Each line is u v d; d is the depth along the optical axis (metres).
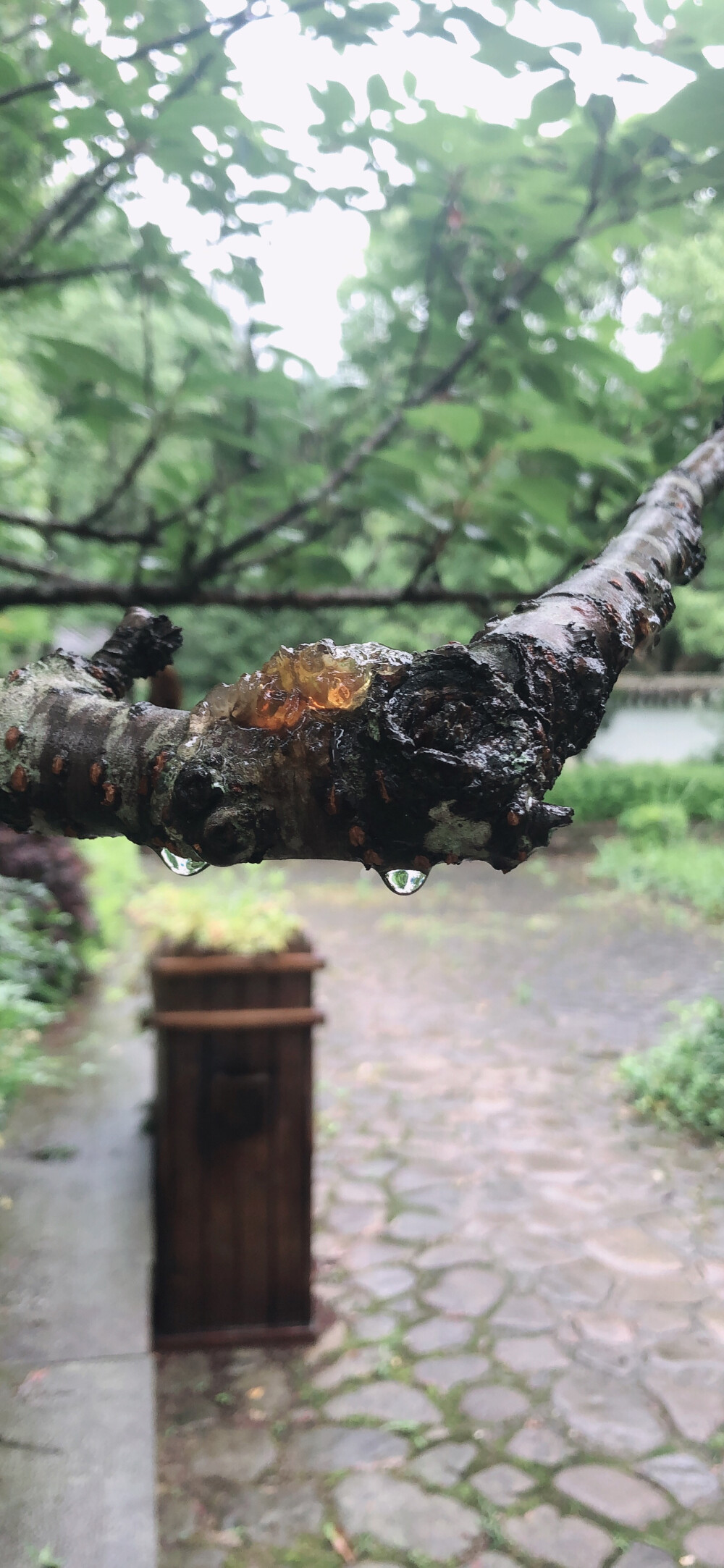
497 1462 2.78
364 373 2.13
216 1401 3.01
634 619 0.63
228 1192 3.18
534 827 0.49
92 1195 3.56
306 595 1.98
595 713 0.55
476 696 0.49
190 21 1.57
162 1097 3.11
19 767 0.57
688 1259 3.82
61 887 6.93
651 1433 2.90
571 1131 4.96
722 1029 5.68
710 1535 2.54
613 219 1.62
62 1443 2.34
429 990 7.54
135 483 2.21
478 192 1.72
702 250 2.82
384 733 0.48
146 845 0.58
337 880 12.48
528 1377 3.14
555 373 1.75
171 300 1.75
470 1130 4.95
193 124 1.54
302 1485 2.69
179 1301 3.21
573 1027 6.65
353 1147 4.76
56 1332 2.75
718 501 1.69
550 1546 2.50
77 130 1.59
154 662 0.76
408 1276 3.69
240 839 0.51
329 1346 3.27
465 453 1.60
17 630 2.85
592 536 1.87
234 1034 3.09
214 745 0.53
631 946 9.18
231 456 1.81
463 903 11.28
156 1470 2.72
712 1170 4.55
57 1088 4.67
